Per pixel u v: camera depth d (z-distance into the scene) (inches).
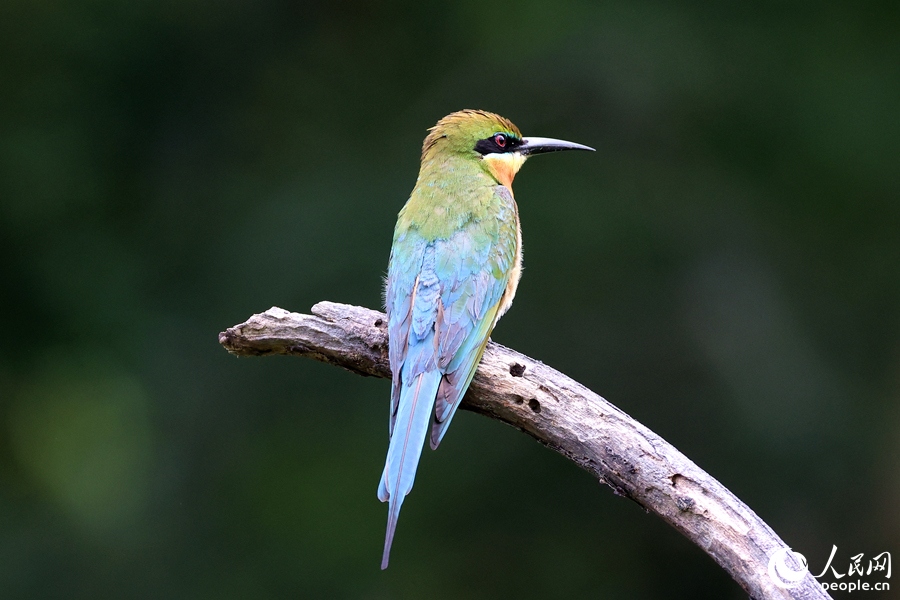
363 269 558.9
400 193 585.0
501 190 353.7
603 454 257.8
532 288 570.3
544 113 621.0
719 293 576.7
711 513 240.4
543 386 272.7
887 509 548.1
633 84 606.2
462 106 629.9
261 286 567.8
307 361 572.1
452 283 311.7
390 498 265.3
